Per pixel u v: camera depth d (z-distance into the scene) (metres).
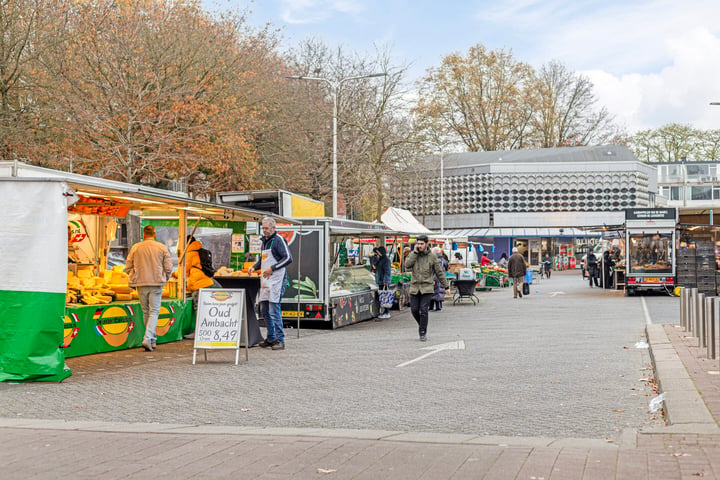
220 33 29.38
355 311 19.20
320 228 17.73
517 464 5.52
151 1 27.58
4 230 9.91
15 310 9.81
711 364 10.17
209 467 5.52
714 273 29.25
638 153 84.56
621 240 37.81
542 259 64.88
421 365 11.40
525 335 15.59
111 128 23.94
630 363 11.45
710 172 81.81
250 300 13.73
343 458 5.77
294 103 36.62
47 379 9.78
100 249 15.14
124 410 8.10
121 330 12.83
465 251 44.81
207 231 18.02
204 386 9.57
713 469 5.18
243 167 30.16
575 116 71.06
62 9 24.50
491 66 68.12
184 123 26.52
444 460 5.68
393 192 47.25
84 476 5.29
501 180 64.88
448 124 67.31
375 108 41.28
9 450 6.12
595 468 5.35
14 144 23.36
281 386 9.57
